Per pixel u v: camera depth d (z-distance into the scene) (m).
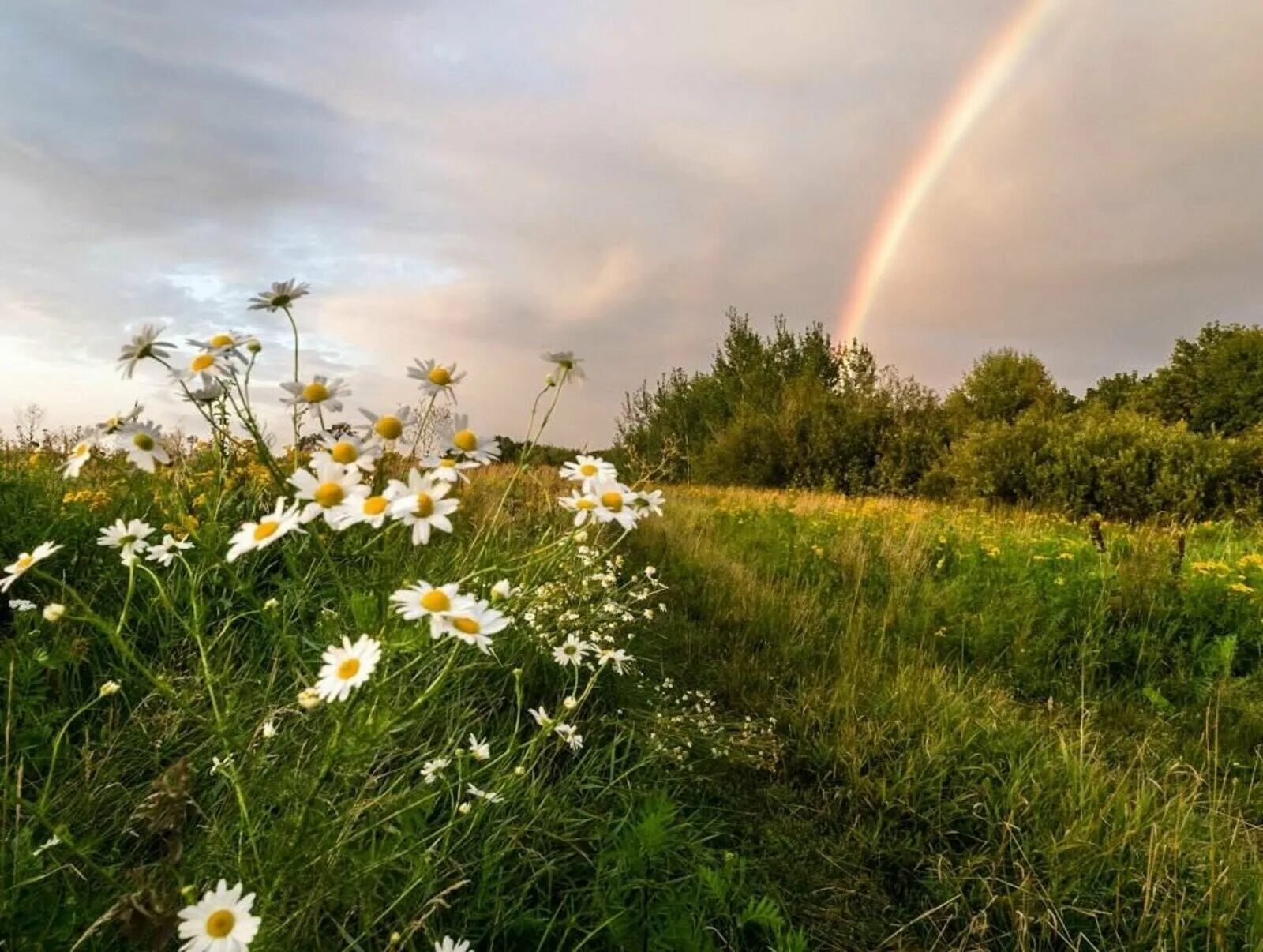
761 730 3.54
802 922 2.53
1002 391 26.66
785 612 5.39
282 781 1.74
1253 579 6.22
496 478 5.60
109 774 2.02
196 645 2.68
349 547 2.24
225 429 2.10
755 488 22.27
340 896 1.67
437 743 2.56
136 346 1.75
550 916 2.13
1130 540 7.54
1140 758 3.45
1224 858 2.79
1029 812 3.01
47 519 3.31
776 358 30.08
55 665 2.31
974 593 6.21
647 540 7.16
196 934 1.20
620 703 3.49
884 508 12.22
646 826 2.25
